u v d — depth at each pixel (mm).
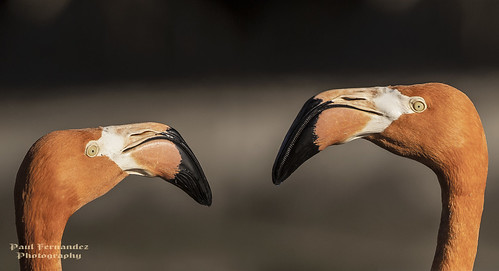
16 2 26188
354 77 23641
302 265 8633
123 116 18047
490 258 8625
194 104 19219
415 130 3162
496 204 10633
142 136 3145
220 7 27844
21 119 17688
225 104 19188
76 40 26078
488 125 14633
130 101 20094
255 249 9320
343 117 3180
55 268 2990
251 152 14398
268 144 15000
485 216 10195
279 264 8633
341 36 27969
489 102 17109
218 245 9531
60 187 2949
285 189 12164
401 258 8898
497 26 25344
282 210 11195
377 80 22953
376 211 10922
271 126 16453
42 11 26250
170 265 8719
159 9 26734
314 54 27266
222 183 12539
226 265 8641
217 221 10789
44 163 2936
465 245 3273
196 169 3223
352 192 11789
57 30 26156
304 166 13117
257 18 28344
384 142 3248
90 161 3018
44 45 25875
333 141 3203
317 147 3199
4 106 19500
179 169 3188
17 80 23703
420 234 9930
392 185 11992
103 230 10430
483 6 25594
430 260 8875
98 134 3070
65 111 18766
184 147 3211
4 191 11773
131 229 10406
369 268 8445
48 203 2941
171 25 26781
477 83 20281
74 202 3012
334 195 11688
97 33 26250
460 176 3195
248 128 16219
